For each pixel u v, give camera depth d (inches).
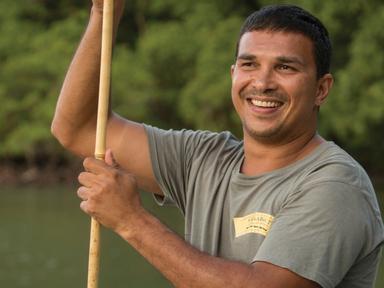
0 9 1796.3
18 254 874.1
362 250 153.8
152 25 1728.6
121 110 1615.4
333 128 1518.2
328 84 163.8
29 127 1593.3
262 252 150.3
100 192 152.0
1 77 1647.4
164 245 149.4
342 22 1565.0
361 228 151.3
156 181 177.2
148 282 724.0
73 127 181.8
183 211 175.8
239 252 158.2
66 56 1659.7
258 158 162.7
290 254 148.7
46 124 1594.5
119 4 171.6
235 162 166.1
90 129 181.8
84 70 178.2
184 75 1643.7
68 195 1398.9
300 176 156.8
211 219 163.5
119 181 152.9
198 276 147.3
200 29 1662.2
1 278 750.5
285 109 158.7
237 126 1547.7
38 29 1771.7
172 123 1670.8
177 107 1641.2
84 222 1095.0
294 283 148.0
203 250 163.0
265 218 156.3
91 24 178.2
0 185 1562.5
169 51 1628.9
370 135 1546.5
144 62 1649.9
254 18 161.0
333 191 151.6
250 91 159.6
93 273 156.7
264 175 159.2
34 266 809.5
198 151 172.2
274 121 158.9
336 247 149.3
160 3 1749.5
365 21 1524.4
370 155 1604.3
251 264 150.0
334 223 149.7
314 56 159.9
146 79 1625.2
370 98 1491.1
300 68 158.1
